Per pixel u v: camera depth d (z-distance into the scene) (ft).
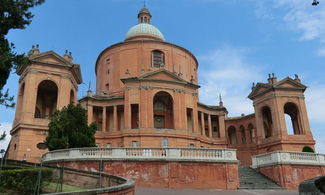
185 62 169.37
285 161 86.22
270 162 88.94
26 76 118.11
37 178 45.75
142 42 161.68
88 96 141.69
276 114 142.20
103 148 75.82
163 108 147.43
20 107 121.80
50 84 128.67
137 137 125.70
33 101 114.62
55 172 56.39
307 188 38.52
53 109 137.39
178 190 66.23
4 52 48.55
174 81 137.08
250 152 173.58
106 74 165.99
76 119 93.30
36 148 109.09
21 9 51.98
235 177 75.61
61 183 50.96
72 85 129.49
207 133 167.32
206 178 73.56
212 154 76.69
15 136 113.80
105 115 144.15
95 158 74.08
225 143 160.66
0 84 50.31
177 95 136.05
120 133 133.69
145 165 72.74
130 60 159.43
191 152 75.82
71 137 89.45
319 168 91.15
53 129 90.38
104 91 158.20
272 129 150.20
